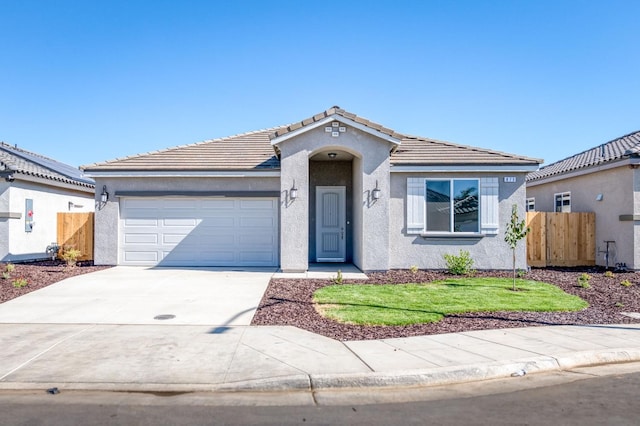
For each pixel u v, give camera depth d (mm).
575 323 8242
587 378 5844
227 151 16500
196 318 8422
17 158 19078
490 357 6215
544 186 20703
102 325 7918
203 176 15148
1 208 16078
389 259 14203
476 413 4727
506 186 14852
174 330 7605
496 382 5695
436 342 6973
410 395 5258
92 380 5430
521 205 14797
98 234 15297
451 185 14828
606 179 16125
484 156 15070
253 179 15297
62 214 17156
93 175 15141
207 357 6227
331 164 16969
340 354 6355
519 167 14602
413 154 15289
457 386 5555
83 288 11164
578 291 11461
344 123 13711
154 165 15312
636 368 6250
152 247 15469
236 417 4602
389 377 5516
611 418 4605
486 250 14758
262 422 4484
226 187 15312
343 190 16922
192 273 13641
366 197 13844
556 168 20094
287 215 13703
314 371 5660
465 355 6305
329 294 10438
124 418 4555
